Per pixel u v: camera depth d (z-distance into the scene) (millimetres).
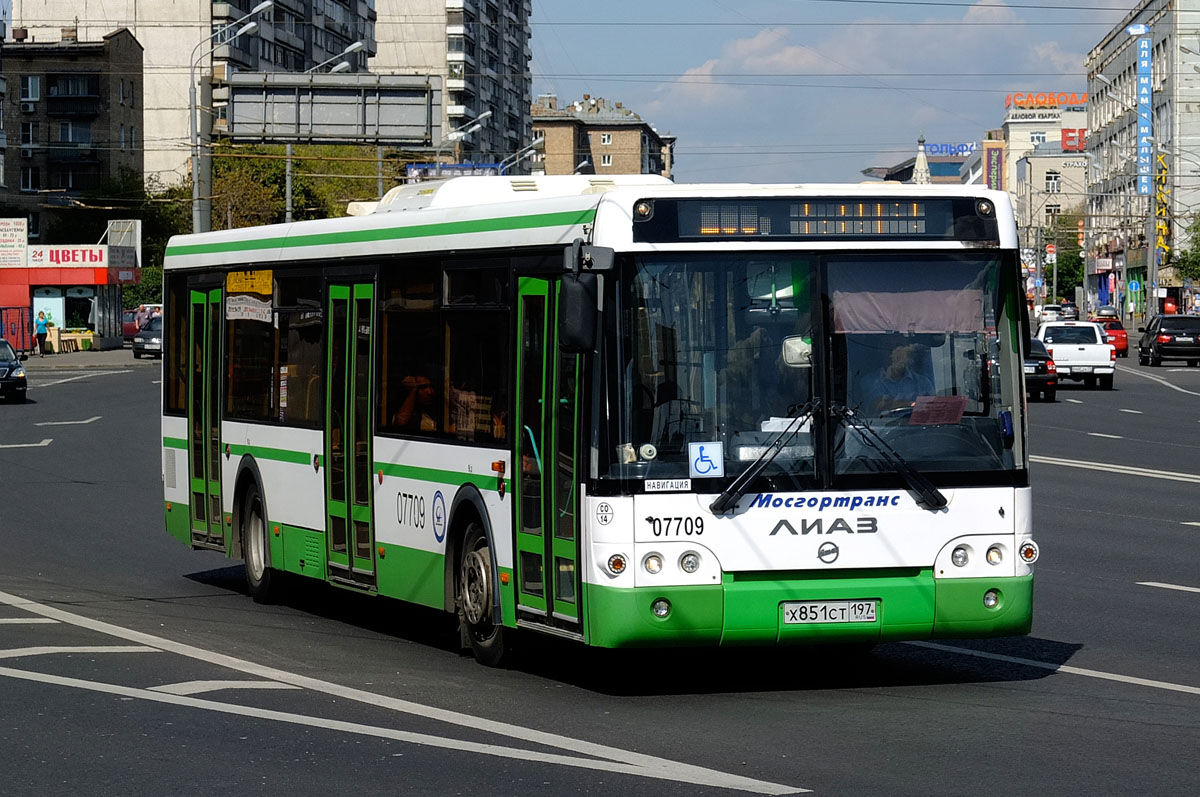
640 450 10656
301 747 9391
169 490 18438
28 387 62188
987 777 8656
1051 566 17953
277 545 15672
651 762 9008
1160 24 120750
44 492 27125
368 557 13977
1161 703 10828
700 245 10805
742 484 10672
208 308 17328
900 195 11031
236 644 13500
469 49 163375
